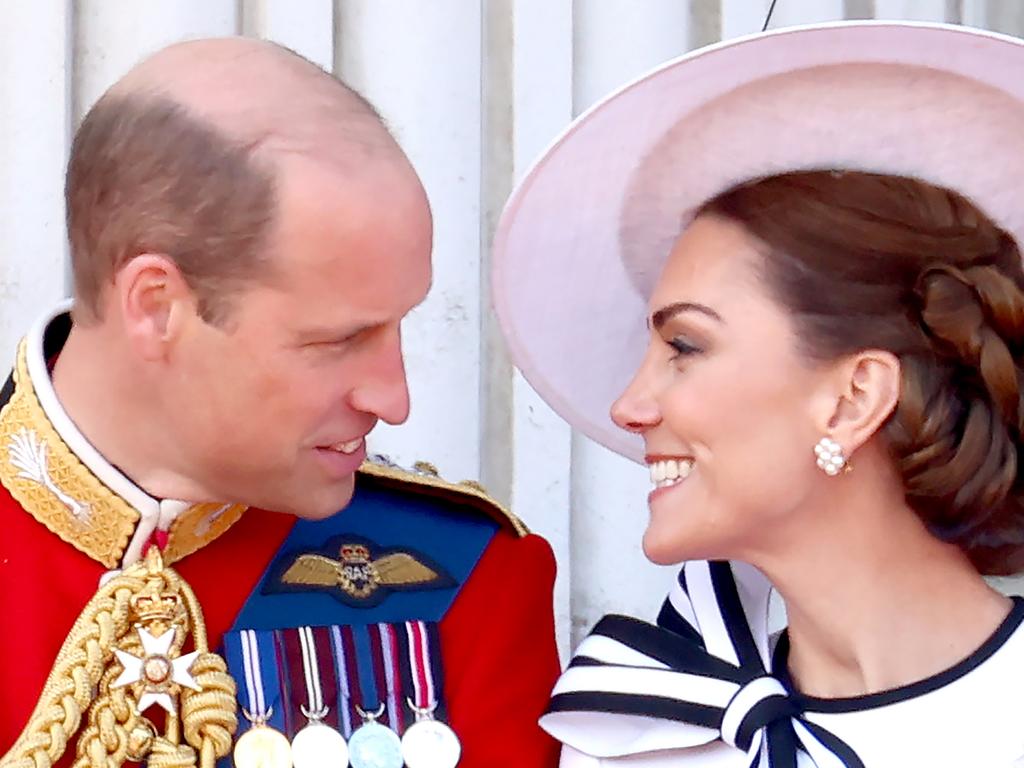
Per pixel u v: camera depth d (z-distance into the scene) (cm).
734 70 500
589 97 890
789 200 507
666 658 542
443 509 588
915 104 503
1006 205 523
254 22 825
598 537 874
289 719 531
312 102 502
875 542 509
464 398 841
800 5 915
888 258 499
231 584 546
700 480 513
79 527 523
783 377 500
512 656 566
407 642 552
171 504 523
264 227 484
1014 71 487
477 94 852
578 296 576
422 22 843
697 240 519
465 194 845
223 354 494
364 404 508
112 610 509
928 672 507
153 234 491
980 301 495
